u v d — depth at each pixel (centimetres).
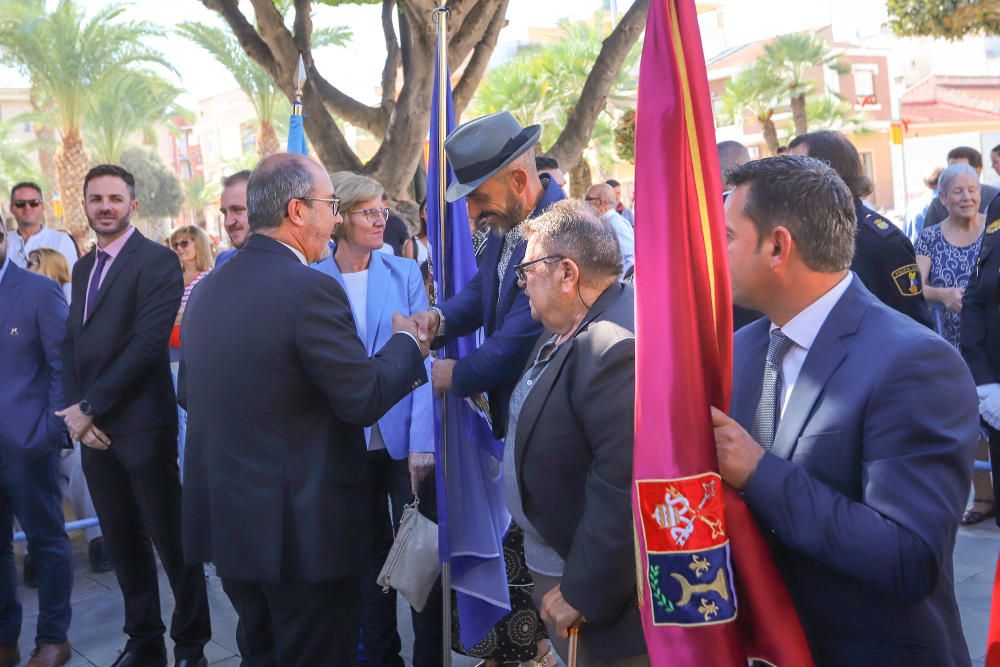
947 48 4719
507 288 282
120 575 365
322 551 248
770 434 167
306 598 254
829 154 303
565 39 2514
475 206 289
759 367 174
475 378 279
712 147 151
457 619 344
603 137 2848
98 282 361
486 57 875
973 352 399
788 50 2739
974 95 4422
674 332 147
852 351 155
